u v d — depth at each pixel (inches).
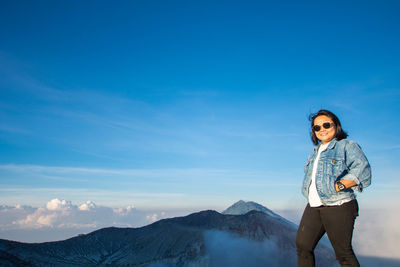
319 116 190.7
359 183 164.7
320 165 176.9
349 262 163.5
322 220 172.6
